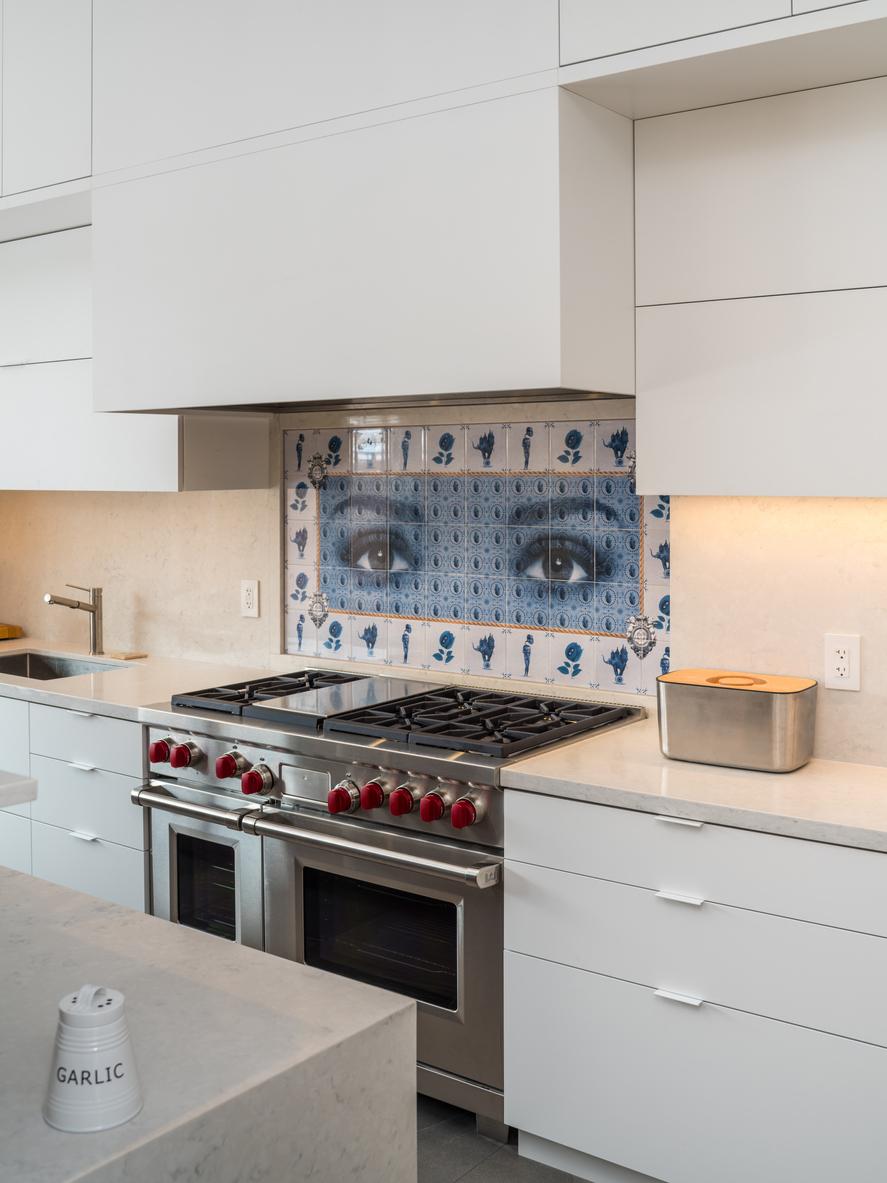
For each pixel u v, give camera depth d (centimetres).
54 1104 95
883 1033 179
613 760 224
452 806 221
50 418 332
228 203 258
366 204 234
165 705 286
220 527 347
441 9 220
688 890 197
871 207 200
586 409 268
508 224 213
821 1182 186
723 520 243
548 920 215
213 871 279
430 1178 221
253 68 251
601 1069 210
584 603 273
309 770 252
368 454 312
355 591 319
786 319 210
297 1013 119
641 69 197
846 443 204
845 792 201
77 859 306
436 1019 236
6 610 420
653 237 225
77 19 287
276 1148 106
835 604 229
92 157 286
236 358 260
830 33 181
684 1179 202
